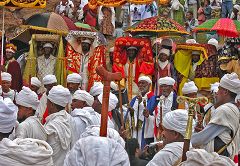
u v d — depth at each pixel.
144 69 14.08
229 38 14.68
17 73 13.66
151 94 11.86
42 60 14.09
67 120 8.04
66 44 14.74
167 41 14.35
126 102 12.00
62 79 14.09
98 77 14.00
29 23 14.98
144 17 19.39
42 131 7.71
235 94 7.01
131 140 8.16
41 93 13.02
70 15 19.08
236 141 6.81
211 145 6.72
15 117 5.93
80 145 5.14
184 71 14.33
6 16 19.11
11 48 14.23
